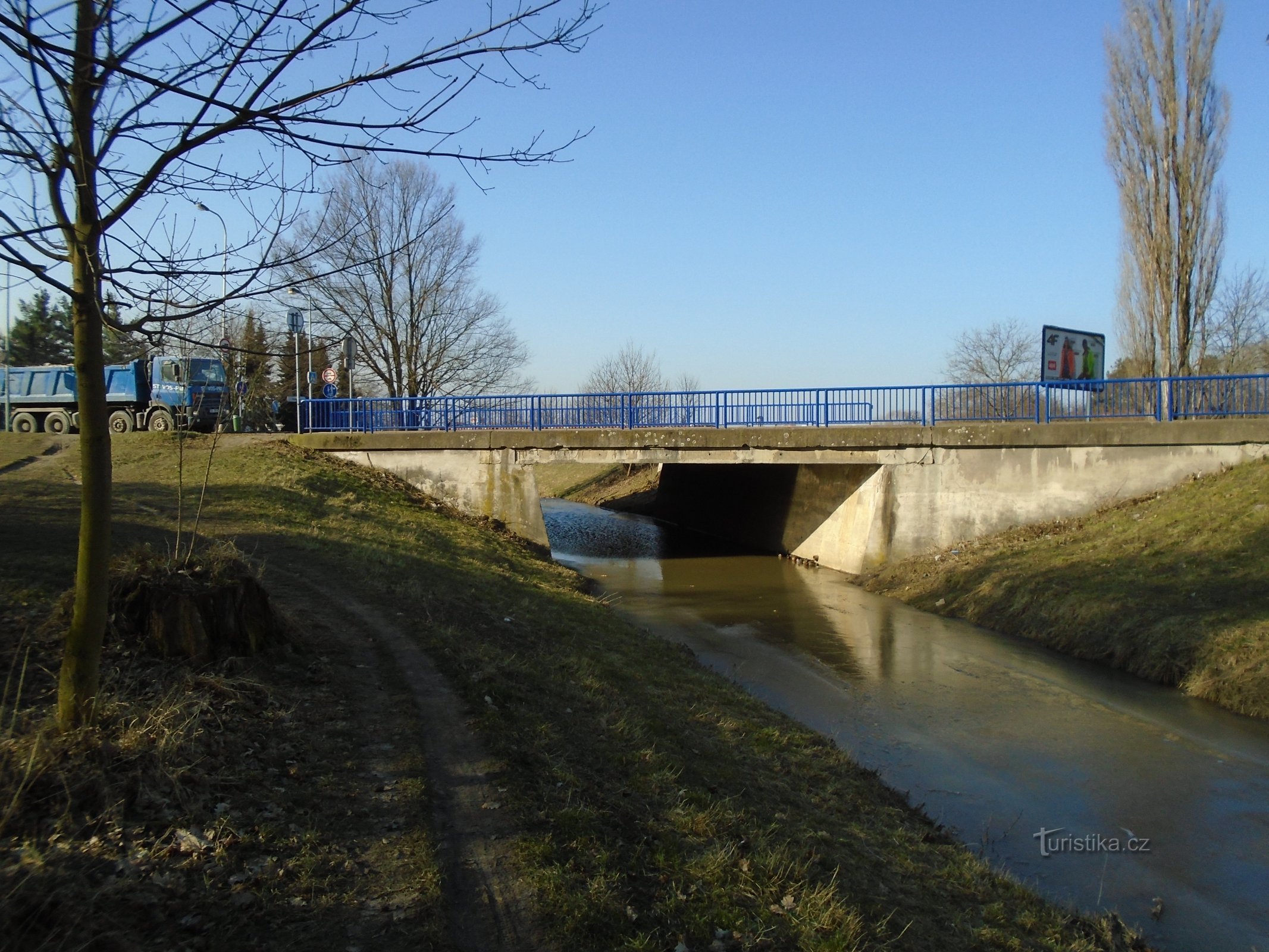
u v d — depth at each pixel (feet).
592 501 170.60
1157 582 53.21
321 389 115.75
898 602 68.49
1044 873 26.16
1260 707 39.96
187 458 75.41
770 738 32.71
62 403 91.71
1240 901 24.86
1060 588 57.21
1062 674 47.39
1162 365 94.07
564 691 31.07
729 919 17.51
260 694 22.86
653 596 71.46
